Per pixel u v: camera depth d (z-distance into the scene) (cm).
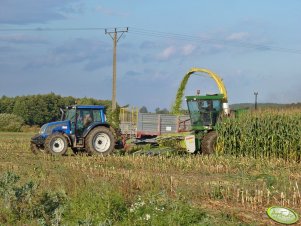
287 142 2084
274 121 2117
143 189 1185
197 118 2334
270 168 1705
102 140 2238
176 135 2284
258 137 2130
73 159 1977
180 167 1698
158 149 2191
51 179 1311
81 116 2261
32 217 917
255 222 928
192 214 887
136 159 1888
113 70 4150
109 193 976
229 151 2178
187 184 1259
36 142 2247
